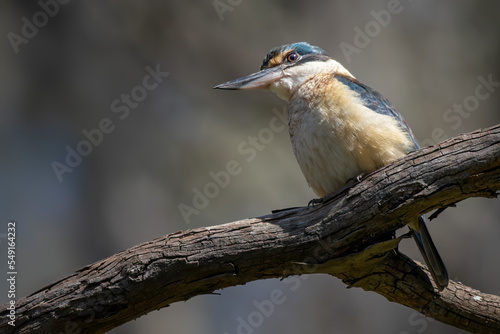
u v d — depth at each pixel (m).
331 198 5.62
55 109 11.82
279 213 5.70
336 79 6.96
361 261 5.61
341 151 6.42
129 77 12.13
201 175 12.02
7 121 11.62
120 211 11.49
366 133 6.32
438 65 12.74
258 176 12.14
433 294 6.04
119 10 12.23
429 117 12.48
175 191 11.82
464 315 6.09
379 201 5.36
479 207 11.98
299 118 6.91
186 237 5.55
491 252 11.78
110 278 5.44
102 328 5.62
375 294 12.05
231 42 12.58
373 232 5.49
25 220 11.17
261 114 12.54
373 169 6.39
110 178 11.62
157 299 5.60
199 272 5.52
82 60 12.00
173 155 12.00
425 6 13.08
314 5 12.71
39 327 5.44
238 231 5.55
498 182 5.13
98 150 11.72
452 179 5.18
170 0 12.40
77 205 11.46
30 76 11.77
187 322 11.66
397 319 11.84
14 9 11.82
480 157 5.07
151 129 12.01
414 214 5.42
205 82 12.48
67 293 5.45
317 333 11.91
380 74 12.49
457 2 13.16
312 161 6.71
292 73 7.76
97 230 11.35
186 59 12.45
